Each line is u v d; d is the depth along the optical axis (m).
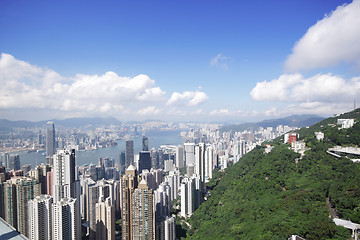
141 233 199.25
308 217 152.50
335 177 197.00
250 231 174.88
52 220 185.38
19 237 159.50
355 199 151.88
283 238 139.00
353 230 127.88
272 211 190.25
